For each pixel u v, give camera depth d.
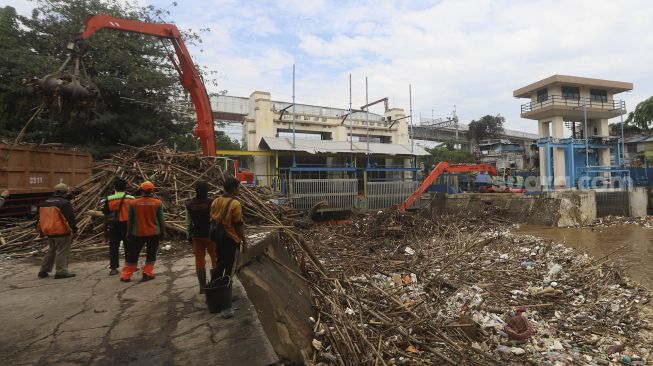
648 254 12.80
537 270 10.48
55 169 11.76
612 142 30.19
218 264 4.75
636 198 24.27
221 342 3.87
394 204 25.20
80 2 18.64
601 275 9.91
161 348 3.75
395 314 6.64
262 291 5.36
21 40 17.44
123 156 12.19
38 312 4.70
